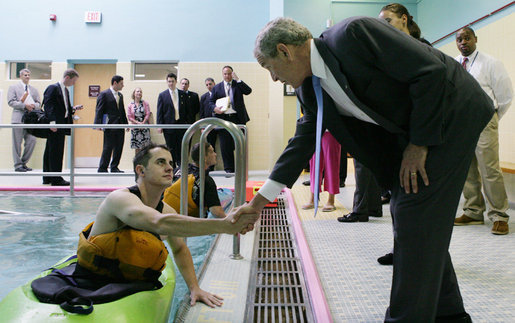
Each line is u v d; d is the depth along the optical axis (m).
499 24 5.25
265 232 3.33
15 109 7.03
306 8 7.91
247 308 1.83
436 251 1.37
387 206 4.55
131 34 8.38
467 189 3.53
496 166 3.24
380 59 1.25
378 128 1.55
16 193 5.54
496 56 5.34
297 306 1.86
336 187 4.19
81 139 8.51
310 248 2.87
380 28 1.26
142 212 1.57
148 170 1.75
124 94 8.34
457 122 1.30
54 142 6.06
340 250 2.82
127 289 1.57
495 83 3.41
